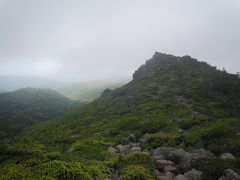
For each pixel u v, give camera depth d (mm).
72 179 17828
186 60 129250
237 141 27625
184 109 61125
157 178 20188
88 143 33562
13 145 26797
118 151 30469
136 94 91500
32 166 20453
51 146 36375
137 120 53188
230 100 70750
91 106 109750
